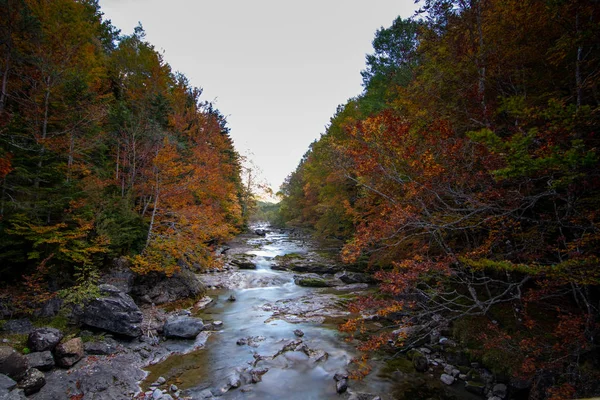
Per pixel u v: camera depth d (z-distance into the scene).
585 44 6.17
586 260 4.71
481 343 8.55
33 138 12.07
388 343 10.22
